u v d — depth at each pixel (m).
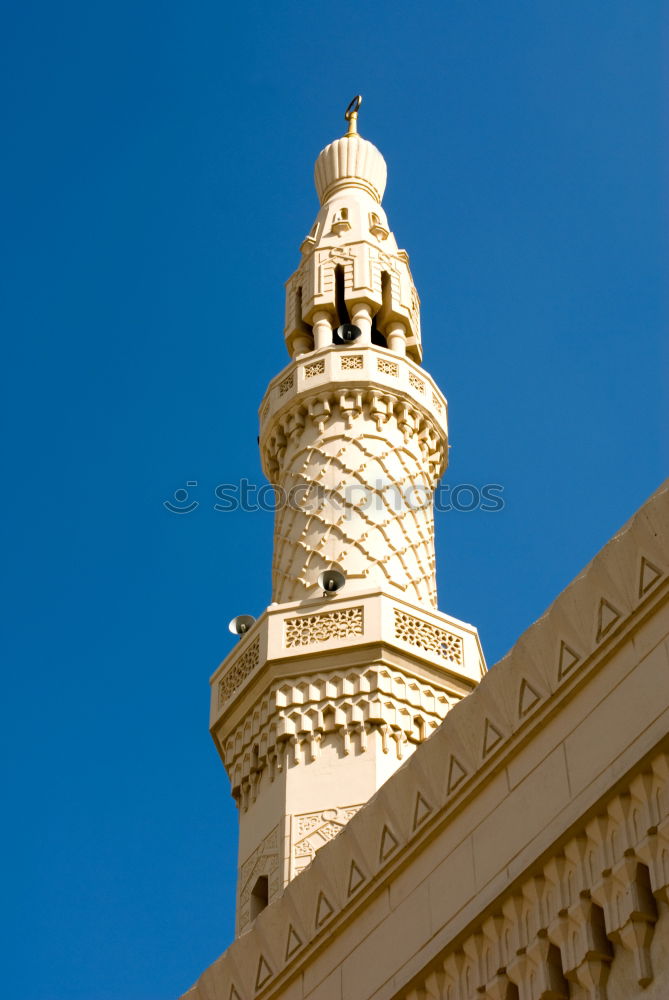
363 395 41.62
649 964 19.27
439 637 37.69
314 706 36.38
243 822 36.72
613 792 19.91
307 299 44.38
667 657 19.77
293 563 39.25
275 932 24.88
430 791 22.84
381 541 39.06
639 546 20.42
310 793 35.28
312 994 23.78
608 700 20.48
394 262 45.31
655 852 19.41
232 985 25.50
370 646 36.56
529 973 20.67
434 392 43.34
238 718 37.81
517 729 21.62
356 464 40.25
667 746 19.33
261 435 42.88
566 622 21.25
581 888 20.17
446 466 43.66
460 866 21.95
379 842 23.41
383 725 36.00
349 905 23.59
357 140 48.88
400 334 44.12
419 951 22.06
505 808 21.56
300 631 37.28
